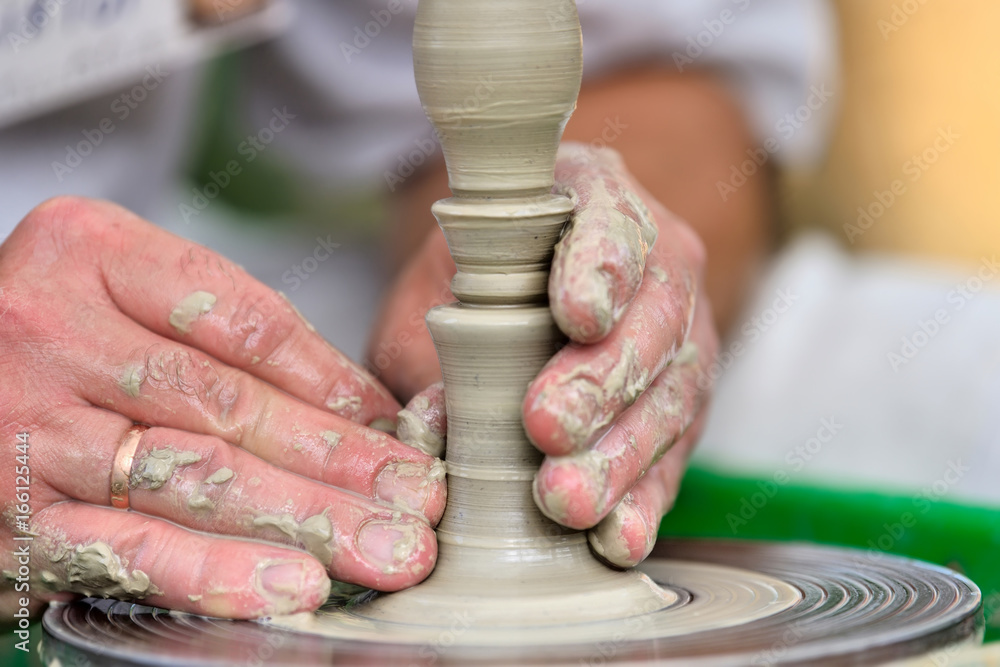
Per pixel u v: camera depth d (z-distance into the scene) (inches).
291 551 38.8
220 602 37.6
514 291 37.6
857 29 111.8
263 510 39.8
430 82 35.9
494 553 37.5
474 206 36.9
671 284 42.2
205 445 41.4
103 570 39.4
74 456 42.0
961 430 80.0
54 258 47.2
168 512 40.9
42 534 41.2
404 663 30.7
